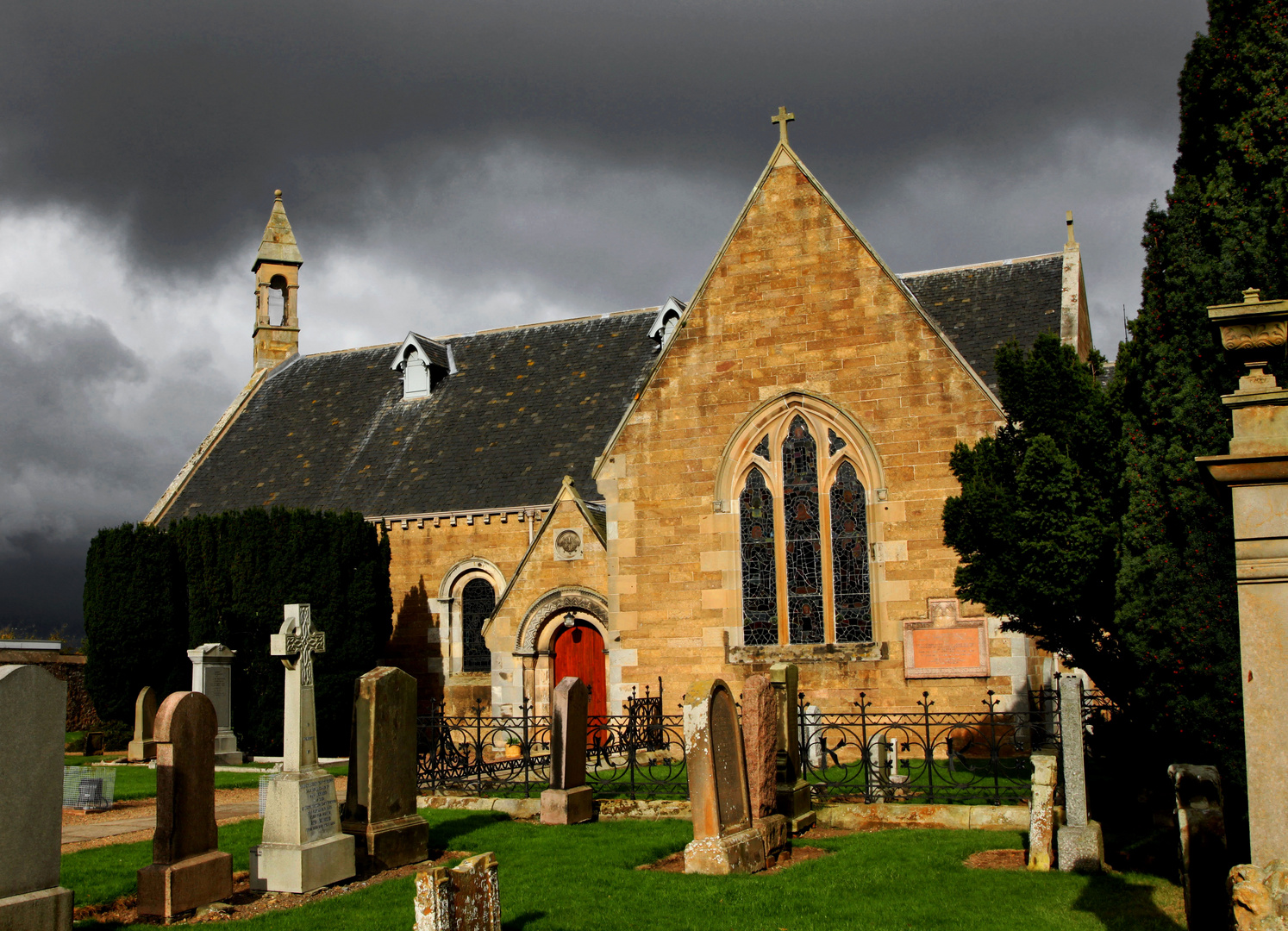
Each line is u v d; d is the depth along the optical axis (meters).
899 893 11.58
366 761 13.29
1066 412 16.44
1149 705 12.00
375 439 38.06
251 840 15.47
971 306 28.62
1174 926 10.08
